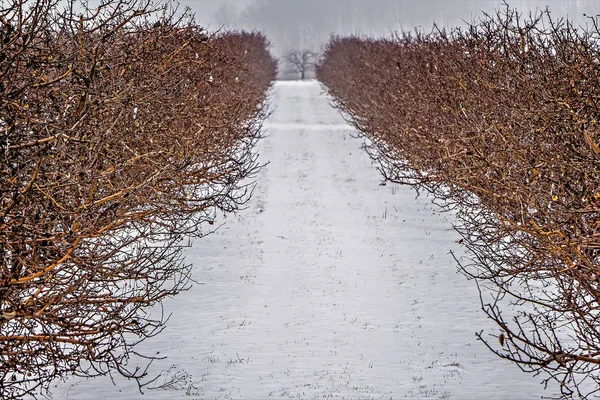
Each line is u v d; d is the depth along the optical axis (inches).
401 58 3917.3
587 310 1291.8
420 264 2438.5
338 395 1450.5
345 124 6525.6
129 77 1669.5
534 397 1453.0
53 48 1214.9
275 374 1569.9
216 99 2815.0
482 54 2385.6
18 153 1079.0
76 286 1162.6
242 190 3710.6
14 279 1072.2
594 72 1408.7
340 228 2960.1
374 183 3907.5
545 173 1433.3
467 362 1647.4
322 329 1857.8
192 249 2632.9
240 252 2600.9
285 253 2593.5
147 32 1797.5
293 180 4037.9
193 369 1603.1
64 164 1151.6
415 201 3444.9
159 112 1830.7
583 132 1237.1
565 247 1280.8
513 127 1780.3
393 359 1664.6
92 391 1489.9
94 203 1168.2
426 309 2014.0
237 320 1918.1
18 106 1074.1
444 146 2182.6
